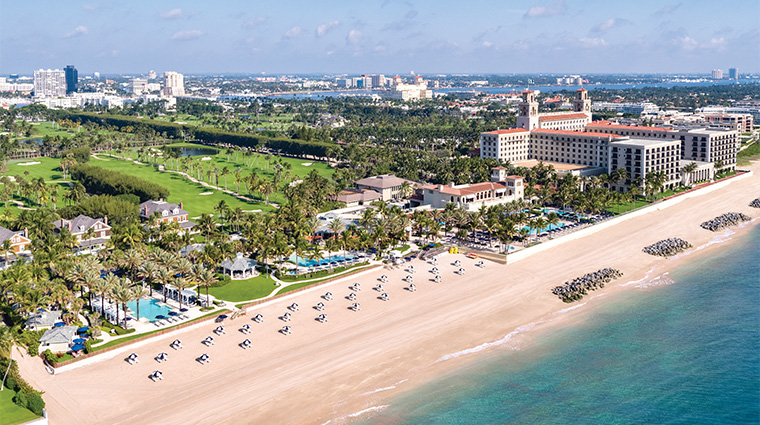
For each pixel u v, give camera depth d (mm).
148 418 127312
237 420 127062
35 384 139500
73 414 128125
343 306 185250
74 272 171875
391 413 129625
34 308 157500
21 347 155000
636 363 151125
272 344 160500
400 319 176625
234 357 153375
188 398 134875
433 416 128375
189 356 153250
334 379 143375
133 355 149875
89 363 149375
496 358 153875
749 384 141000
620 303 190000
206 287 190625
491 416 128625
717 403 133500
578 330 170125
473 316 179250
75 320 166250
